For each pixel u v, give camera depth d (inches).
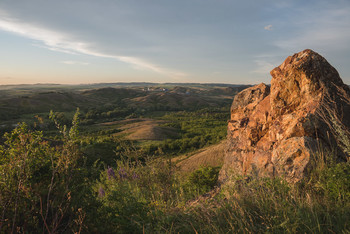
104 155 863.7
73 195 99.8
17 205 85.0
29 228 84.7
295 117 206.2
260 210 94.7
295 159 162.9
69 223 87.1
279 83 253.8
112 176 185.9
